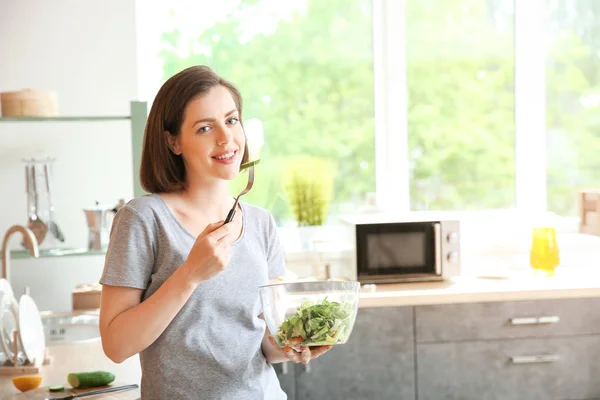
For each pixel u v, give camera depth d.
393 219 3.98
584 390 3.84
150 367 1.82
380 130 4.49
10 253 3.55
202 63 4.30
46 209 3.70
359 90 4.47
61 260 3.94
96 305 3.61
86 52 3.97
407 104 4.51
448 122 4.54
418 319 3.74
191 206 1.91
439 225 3.93
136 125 3.54
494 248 4.40
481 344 3.77
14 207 3.91
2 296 2.66
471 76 4.55
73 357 2.82
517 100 4.59
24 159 3.80
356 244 3.90
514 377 3.80
